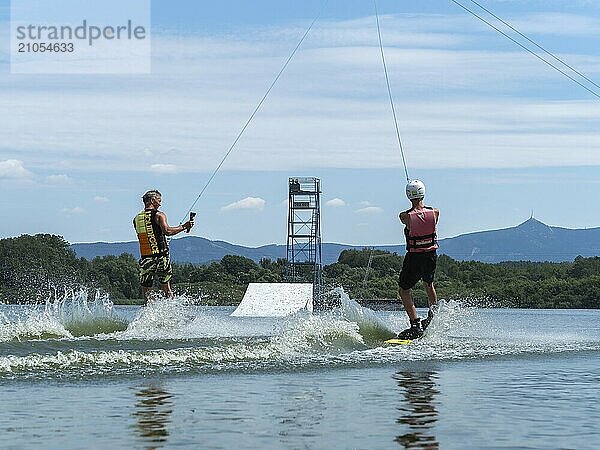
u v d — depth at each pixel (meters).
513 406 7.63
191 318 13.37
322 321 12.12
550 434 6.41
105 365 9.23
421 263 13.38
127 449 5.73
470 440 6.16
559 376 9.77
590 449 5.94
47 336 11.10
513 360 11.41
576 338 15.17
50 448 5.73
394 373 9.70
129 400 7.44
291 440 6.07
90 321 12.43
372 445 5.96
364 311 13.52
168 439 6.03
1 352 9.52
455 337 14.09
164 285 13.30
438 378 9.38
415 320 13.46
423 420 6.87
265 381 8.77
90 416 6.74
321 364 10.20
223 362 9.97
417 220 13.47
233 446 5.86
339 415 7.01
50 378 8.43
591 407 7.65
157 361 9.69
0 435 6.07
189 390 8.05
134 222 13.30
